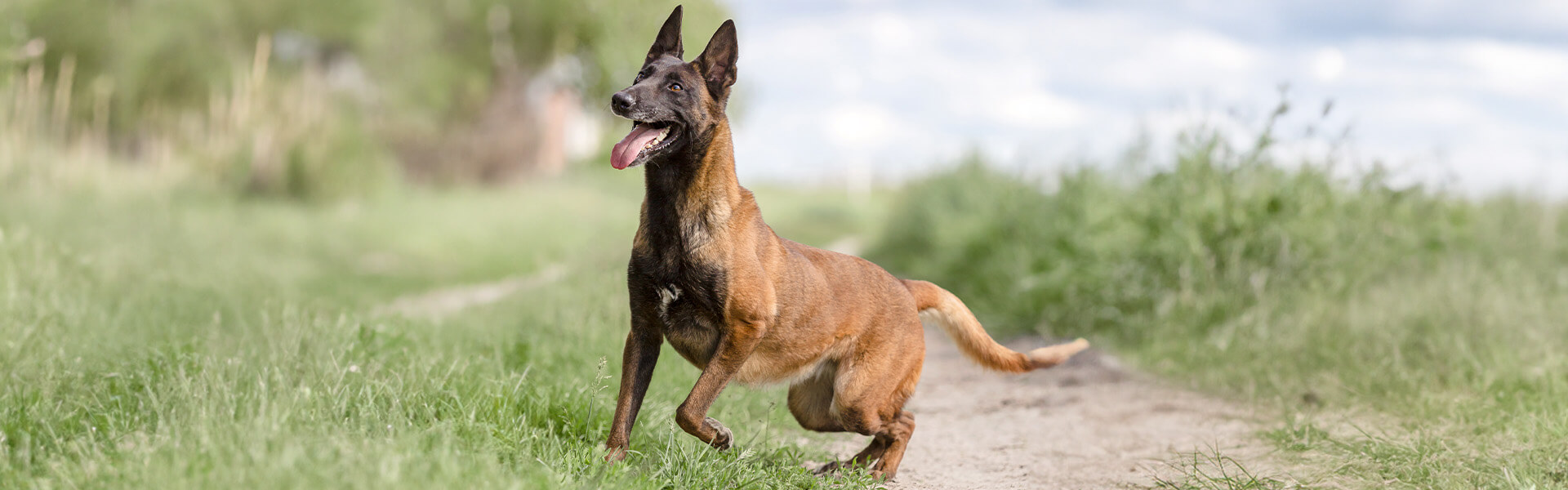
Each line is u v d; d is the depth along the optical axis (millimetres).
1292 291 6926
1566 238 8570
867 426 4125
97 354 4594
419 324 6379
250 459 2871
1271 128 7355
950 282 10797
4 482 2943
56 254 6980
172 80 18828
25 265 6254
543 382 4863
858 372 4070
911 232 14773
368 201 18281
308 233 14500
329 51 21719
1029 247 9648
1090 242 8445
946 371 7012
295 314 5539
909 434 4297
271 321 5488
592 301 7016
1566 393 4570
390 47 22016
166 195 14844
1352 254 7086
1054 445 4812
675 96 3602
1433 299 6375
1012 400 5938
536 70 25922
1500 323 5871
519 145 25625
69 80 15266
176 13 18547
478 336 6039
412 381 4062
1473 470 3699
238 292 7961
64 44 17469
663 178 3672
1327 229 7160
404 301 9906
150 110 18359
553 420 4160
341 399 3709
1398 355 5422
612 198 25156
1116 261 8203
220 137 17703
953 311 4516
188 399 3541
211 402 3424
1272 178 7438
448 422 3621
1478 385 4918
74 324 5234
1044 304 8734
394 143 23047
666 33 4039
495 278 12797
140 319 5770
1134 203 8281
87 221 10977
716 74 3748
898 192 18469
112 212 12211
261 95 18266
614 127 26891
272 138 17828
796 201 32406
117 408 3771
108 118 17984
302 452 2918
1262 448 4473
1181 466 4250
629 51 24953
